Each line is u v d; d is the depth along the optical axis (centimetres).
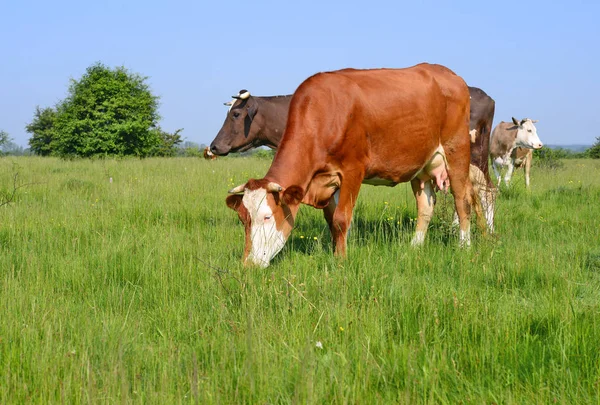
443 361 363
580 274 564
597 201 1101
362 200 1049
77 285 541
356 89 665
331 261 579
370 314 436
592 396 330
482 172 903
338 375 342
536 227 846
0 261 596
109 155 3491
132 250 637
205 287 519
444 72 786
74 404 326
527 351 384
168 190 1146
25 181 1317
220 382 345
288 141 630
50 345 376
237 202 609
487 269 578
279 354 371
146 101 3744
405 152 711
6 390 332
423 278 530
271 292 482
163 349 391
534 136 1570
